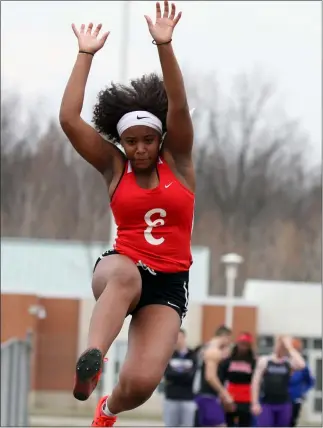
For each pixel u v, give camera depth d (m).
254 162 74.25
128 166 7.65
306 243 74.94
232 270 40.66
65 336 38.66
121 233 7.64
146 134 7.54
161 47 7.46
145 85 7.89
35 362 35.47
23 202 74.25
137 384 7.19
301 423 36.53
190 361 19.62
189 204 7.60
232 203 74.75
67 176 74.44
